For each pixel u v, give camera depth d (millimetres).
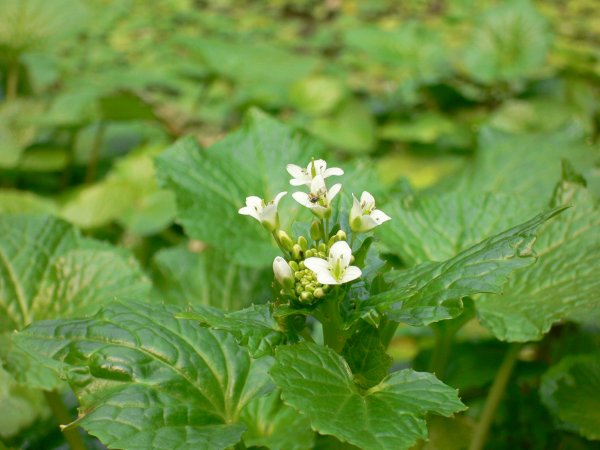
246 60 465
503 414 242
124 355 155
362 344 143
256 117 256
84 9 436
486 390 259
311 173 152
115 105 390
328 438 206
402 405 128
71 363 153
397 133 428
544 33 462
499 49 464
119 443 138
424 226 213
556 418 219
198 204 228
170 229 377
